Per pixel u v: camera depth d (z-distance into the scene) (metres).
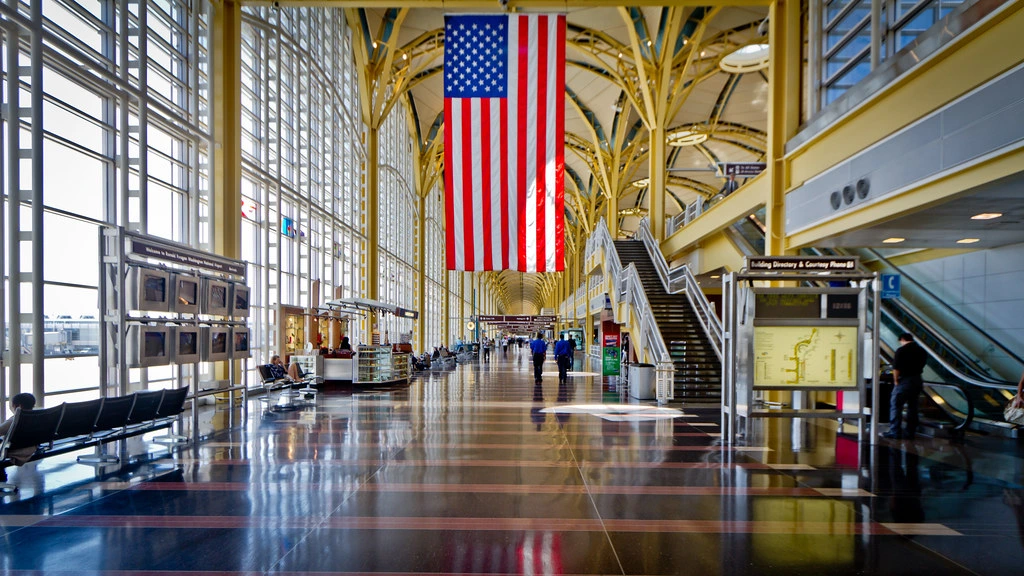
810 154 11.73
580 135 41.00
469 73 12.26
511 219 12.43
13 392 7.51
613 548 4.35
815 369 8.15
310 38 18.59
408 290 33.16
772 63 13.20
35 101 7.85
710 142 43.16
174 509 5.23
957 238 11.12
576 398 14.09
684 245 21.42
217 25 12.88
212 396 12.50
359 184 23.88
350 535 4.59
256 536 4.57
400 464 6.98
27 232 7.95
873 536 4.61
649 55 25.92
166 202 11.70
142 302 7.88
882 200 9.24
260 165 15.26
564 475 6.48
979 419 9.57
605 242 23.47
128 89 9.91
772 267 8.30
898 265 14.89
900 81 8.66
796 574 3.92
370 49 24.16
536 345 18.52
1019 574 3.92
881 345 11.60
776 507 5.34
